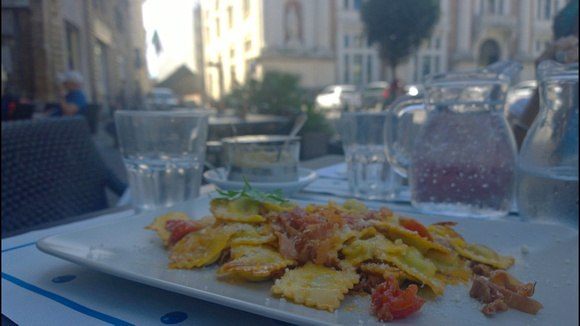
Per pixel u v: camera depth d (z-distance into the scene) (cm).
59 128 122
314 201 93
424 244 53
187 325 43
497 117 79
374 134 98
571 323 41
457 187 80
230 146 93
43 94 507
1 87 293
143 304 47
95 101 612
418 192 84
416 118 90
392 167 94
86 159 131
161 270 50
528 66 1071
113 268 50
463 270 52
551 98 74
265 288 46
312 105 284
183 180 89
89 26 598
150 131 85
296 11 1137
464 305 43
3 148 105
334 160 181
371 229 55
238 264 47
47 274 55
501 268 52
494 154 78
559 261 55
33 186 112
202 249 54
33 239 70
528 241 61
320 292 42
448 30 1285
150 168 86
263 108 448
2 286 51
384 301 40
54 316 44
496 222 67
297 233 54
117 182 144
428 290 46
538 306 42
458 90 79
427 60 1292
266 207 63
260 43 1031
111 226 66
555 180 72
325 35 1227
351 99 988
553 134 73
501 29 1249
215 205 62
